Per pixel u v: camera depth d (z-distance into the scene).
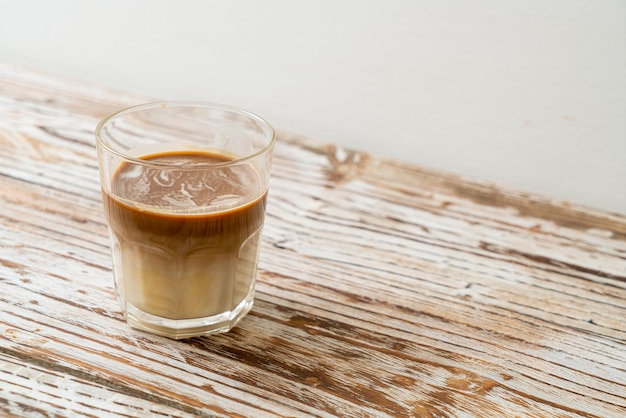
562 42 0.57
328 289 0.46
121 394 0.38
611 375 0.42
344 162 0.60
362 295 0.46
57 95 0.65
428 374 0.41
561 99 0.59
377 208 0.55
